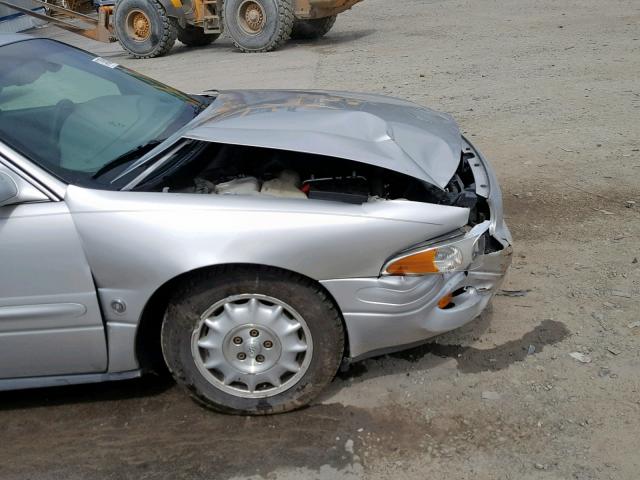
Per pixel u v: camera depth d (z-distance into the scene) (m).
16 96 3.16
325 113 3.25
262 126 3.04
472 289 2.98
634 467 2.55
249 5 12.50
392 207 2.72
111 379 2.93
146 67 12.34
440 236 2.76
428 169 2.92
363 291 2.72
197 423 2.95
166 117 3.46
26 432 2.99
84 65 3.72
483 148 6.25
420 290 2.76
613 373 3.07
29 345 2.82
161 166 2.95
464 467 2.61
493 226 3.02
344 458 2.70
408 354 3.31
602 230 4.47
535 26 12.62
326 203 2.73
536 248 4.30
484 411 2.90
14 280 2.71
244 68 11.22
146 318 2.83
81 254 2.69
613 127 6.53
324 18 13.31
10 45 3.56
